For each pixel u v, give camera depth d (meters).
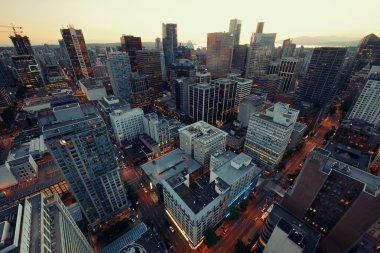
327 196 96.50
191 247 109.94
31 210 60.56
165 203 127.44
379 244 98.69
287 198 113.56
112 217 123.88
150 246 97.00
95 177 102.62
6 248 45.19
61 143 86.50
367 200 79.94
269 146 162.62
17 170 136.00
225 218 126.56
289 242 72.25
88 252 85.44
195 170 155.12
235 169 125.00
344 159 137.50
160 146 197.00
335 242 97.44
